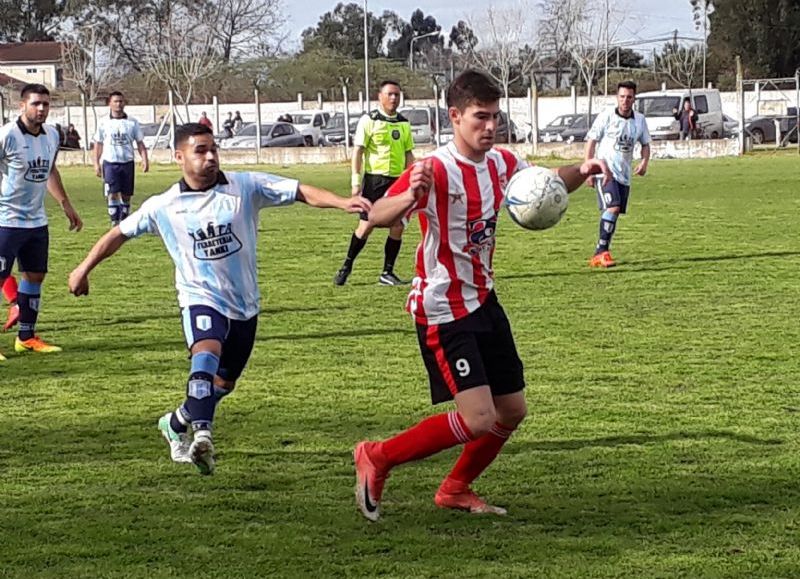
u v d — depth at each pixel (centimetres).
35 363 912
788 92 5553
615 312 1095
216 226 593
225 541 514
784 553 491
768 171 3180
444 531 526
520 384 545
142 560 493
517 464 623
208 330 588
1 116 3972
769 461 621
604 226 1417
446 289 527
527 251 1587
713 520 533
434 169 520
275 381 833
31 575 477
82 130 5647
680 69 6631
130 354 943
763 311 1088
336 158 4166
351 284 1320
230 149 4319
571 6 6178
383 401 771
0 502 571
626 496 570
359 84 6988
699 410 730
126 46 7888
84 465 634
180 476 612
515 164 553
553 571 474
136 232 606
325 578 471
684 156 4038
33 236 946
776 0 6806
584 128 4472
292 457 646
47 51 8500
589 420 710
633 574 470
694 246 1611
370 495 534
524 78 6419
